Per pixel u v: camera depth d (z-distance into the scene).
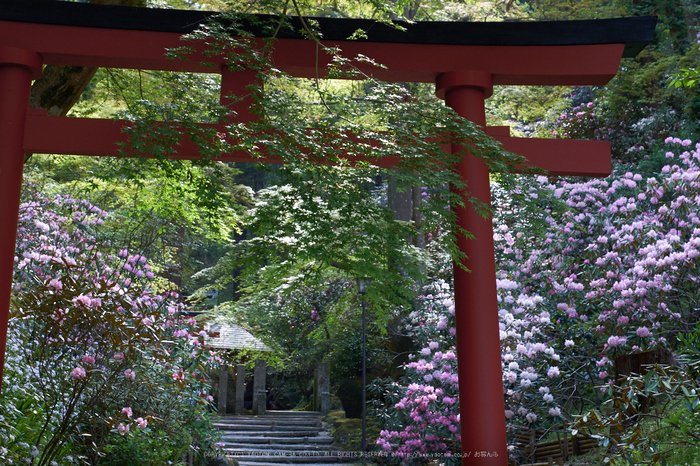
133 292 5.20
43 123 4.74
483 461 4.53
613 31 5.21
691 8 12.80
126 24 4.97
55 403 4.48
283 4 4.65
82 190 7.57
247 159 4.85
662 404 5.20
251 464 9.13
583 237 8.73
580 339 7.07
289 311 14.34
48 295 4.47
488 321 4.75
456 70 5.15
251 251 4.83
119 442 5.17
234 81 5.01
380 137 4.27
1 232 4.41
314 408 13.22
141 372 5.00
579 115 12.88
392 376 11.83
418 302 10.04
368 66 5.13
